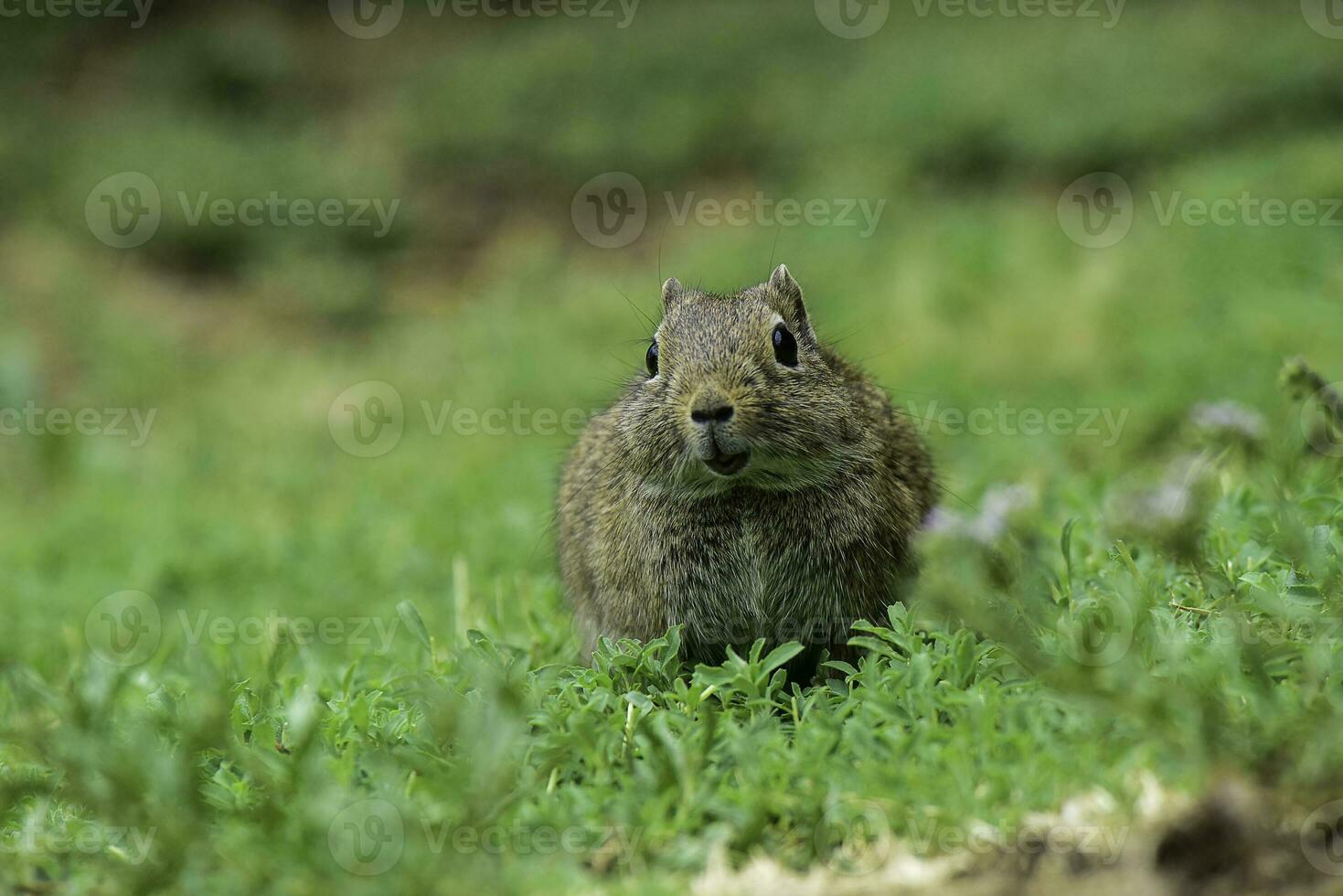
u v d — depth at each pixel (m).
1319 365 14.38
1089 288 18.53
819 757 5.39
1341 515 6.73
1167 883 4.76
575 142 27.75
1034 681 5.71
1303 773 4.71
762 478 7.23
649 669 6.52
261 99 30.55
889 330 18.88
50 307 22.95
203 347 22.95
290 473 17.12
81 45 31.11
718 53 30.31
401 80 31.67
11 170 26.12
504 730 5.29
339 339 23.64
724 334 7.34
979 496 11.31
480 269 25.55
